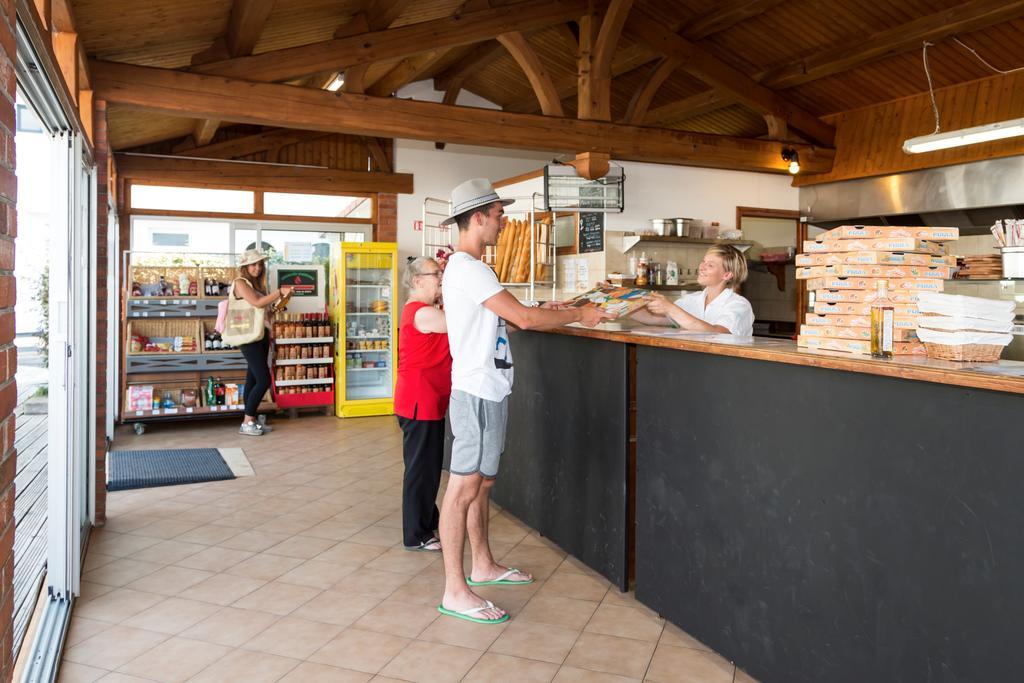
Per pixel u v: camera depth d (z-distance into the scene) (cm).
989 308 213
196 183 813
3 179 159
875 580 215
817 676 236
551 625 305
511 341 450
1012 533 179
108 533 416
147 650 280
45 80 256
